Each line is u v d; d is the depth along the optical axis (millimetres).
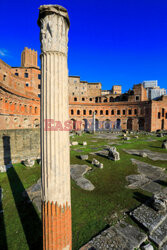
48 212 3646
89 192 7809
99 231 5102
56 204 3600
